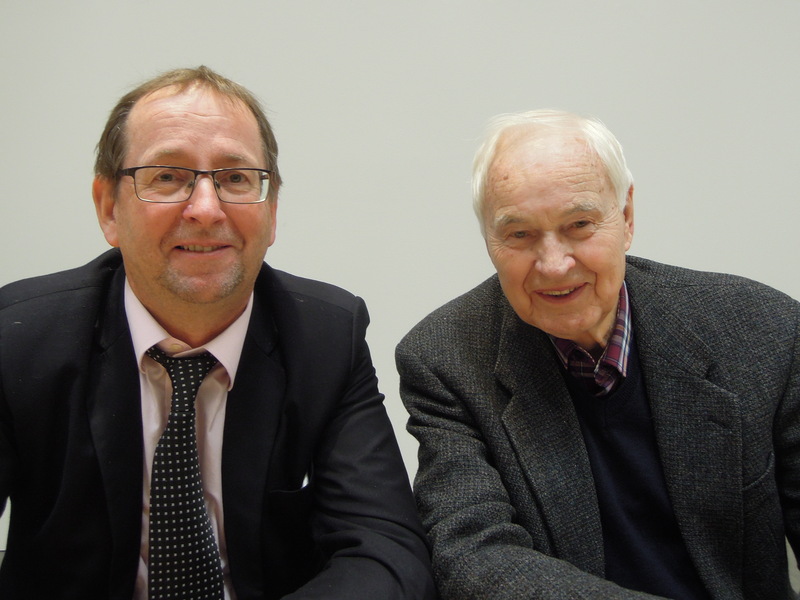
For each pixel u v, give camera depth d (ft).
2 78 6.24
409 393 4.52
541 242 3.80
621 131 6.44
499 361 4.30
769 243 6.57
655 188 6.49
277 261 6.47
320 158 6.40
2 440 3.61
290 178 6.39
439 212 6.50
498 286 4.75
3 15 6.17
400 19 6.31
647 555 4.01
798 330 4.11
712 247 6.56
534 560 3.45
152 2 6.20
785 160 6.49
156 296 3.69
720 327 4.13
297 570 4.12
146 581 3.81
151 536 3.66
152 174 3.55
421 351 4.46
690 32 6.37
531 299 4.00
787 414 4.01
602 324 4.11
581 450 4.08
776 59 6.40
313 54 6.31
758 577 4.02
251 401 3.96
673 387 4.04
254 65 6.28
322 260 6.49
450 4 6.30
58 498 3.61
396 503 3.87
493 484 3.94
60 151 6.35
